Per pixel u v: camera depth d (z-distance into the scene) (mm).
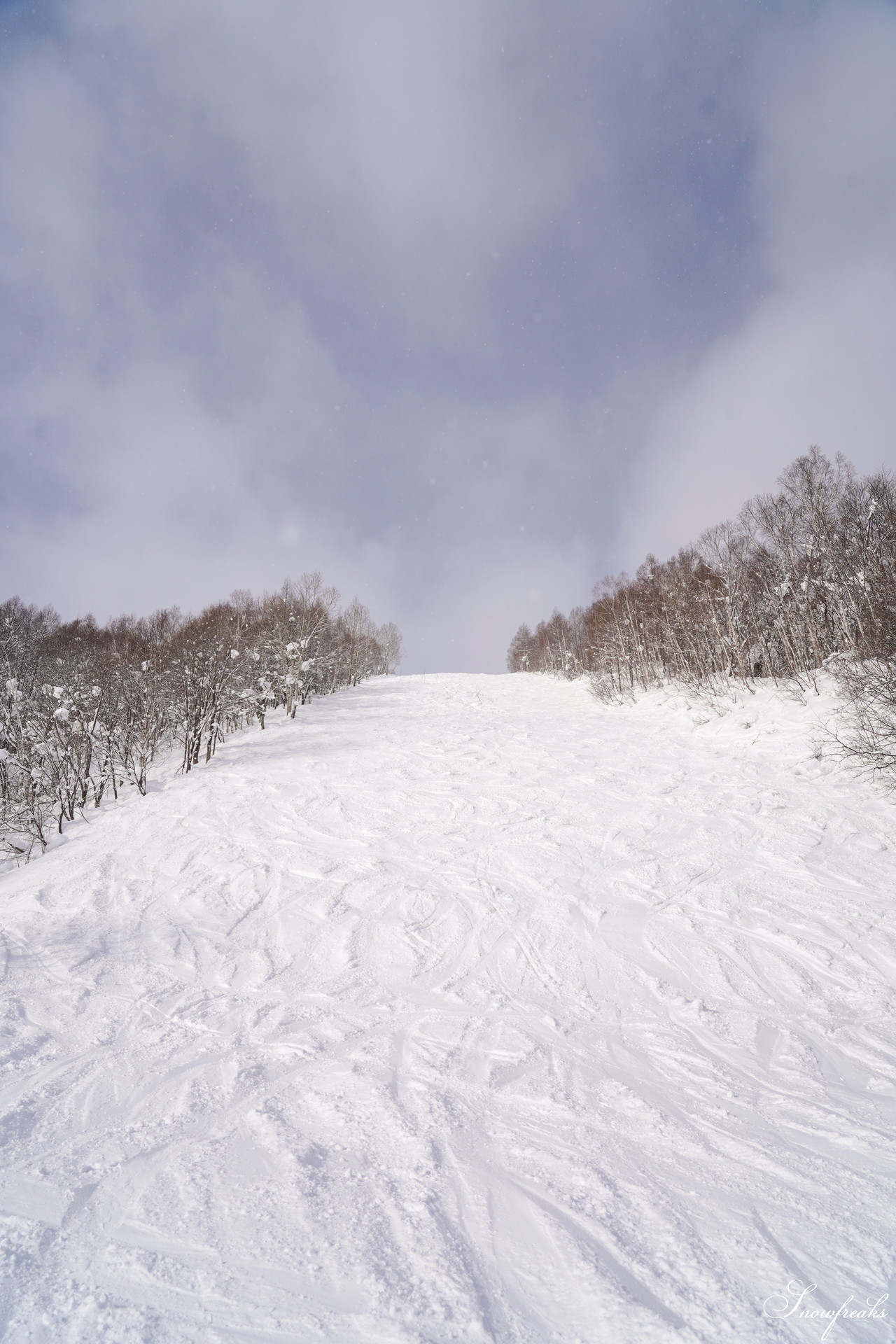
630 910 5867
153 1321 1961
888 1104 3195
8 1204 2512
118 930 5773
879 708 8562
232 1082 3459
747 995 4402
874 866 6352
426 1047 3838
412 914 5980
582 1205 2482
